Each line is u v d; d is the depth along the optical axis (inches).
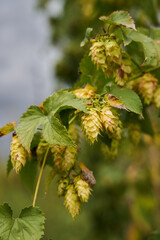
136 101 21.7
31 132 20.8
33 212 20.8
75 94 22.2
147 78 24.2
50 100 21.3
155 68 24.7
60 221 67.1
